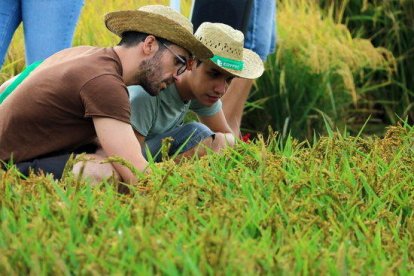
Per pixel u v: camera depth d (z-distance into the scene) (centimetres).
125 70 562
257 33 803
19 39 912
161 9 569
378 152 584
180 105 636
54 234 413
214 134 646
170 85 624
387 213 479
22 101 561
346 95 1066
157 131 639
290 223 450
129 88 618
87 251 395
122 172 546
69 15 709
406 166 569
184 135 640
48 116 558
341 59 1069
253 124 1033
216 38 628
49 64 575
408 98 1145
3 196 464
